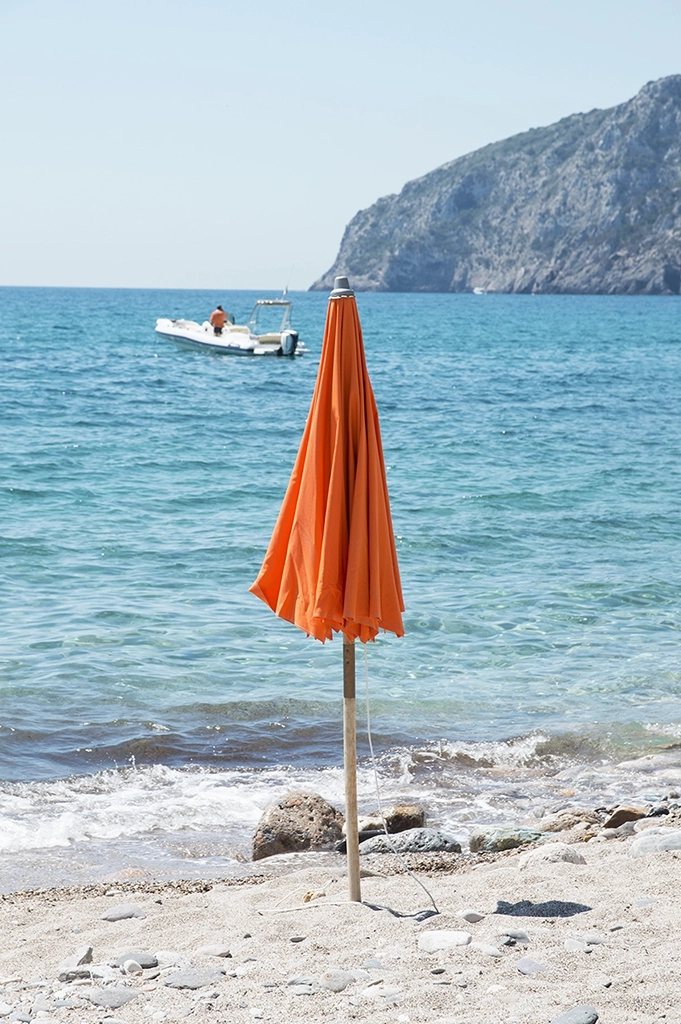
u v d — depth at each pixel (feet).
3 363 157.89
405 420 100.01
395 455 78.07
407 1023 10.96
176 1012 11.61
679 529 52.80
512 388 135.85
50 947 14.60
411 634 35.78
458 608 38.73
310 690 30.60
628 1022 10.66
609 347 229.66
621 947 12.84
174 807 23.13
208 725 27.94
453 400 119.55
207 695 29.94
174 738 27.07
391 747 27.07
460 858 19.24
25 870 19.57
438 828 22.02
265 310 451.94
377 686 31.17
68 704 28.86
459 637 35.58
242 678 31.37
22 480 64.69
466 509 57.11
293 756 26.43
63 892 17.92
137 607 38.14
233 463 74.28
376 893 16.34
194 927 15.16
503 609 38.68
